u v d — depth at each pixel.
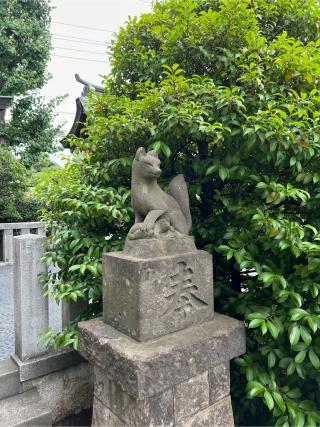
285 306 1.70
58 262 2.15
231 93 1.85
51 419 2.15
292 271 1.92
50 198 2.33
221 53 2.15
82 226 2.23
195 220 2.34
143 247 1.63
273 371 1.78
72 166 2.52
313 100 1.96
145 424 1.42
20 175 7.77
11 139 10.98
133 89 2.57
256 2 2.24
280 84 2.11
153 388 1.39
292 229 1.69
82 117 6.77
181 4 2.18
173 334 1.62
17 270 2.29
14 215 7.45
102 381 1.73
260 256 1.86
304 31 2.31
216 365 1.67
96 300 2.42
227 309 2.07
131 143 2.19
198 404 1.60
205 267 1.79
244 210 1.94
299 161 1.84
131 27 2.44
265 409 2.13
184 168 2.40
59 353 2.34
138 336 1.53
